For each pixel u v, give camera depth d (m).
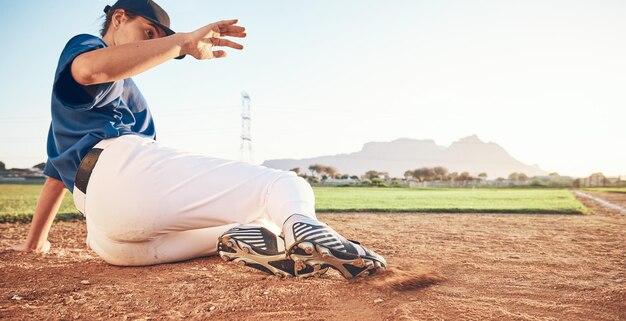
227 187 1.86
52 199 2.70
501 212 12.34
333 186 76.69
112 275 2.18
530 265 2.62
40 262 2.55
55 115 2.02
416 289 1.89
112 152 1.89
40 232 2.82
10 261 2.56
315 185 78.88
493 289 1.95
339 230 5.42
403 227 6.11
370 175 122.88
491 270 2.42
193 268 2.29
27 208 11.27
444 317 1.48
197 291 1.87
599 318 1.51
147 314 1.58
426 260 2.75
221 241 1.83
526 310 1.61
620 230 5.57
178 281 2.04
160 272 2.21
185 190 1.87
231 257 1.85
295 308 1.61
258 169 1.92
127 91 2.34
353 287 1.87
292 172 1.93
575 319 1.50
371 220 8.11
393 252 3.17
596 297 1.79
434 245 3.69
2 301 1.76
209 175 1.88
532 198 27.64
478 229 5.75
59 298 1.81
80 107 1.84
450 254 3.07
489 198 27.72
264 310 1.60
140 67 1.71
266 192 1.85
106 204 1.89
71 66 1.73
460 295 1.82
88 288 1.95
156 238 2.18
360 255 1.66
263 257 1.79
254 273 2.19
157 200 1.86
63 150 2.06
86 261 2.58
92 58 1.67
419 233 5.02
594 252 3.26
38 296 1.84
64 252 2.98
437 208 13.10
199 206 1.88
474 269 2.45
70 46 1.79
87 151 1.98
